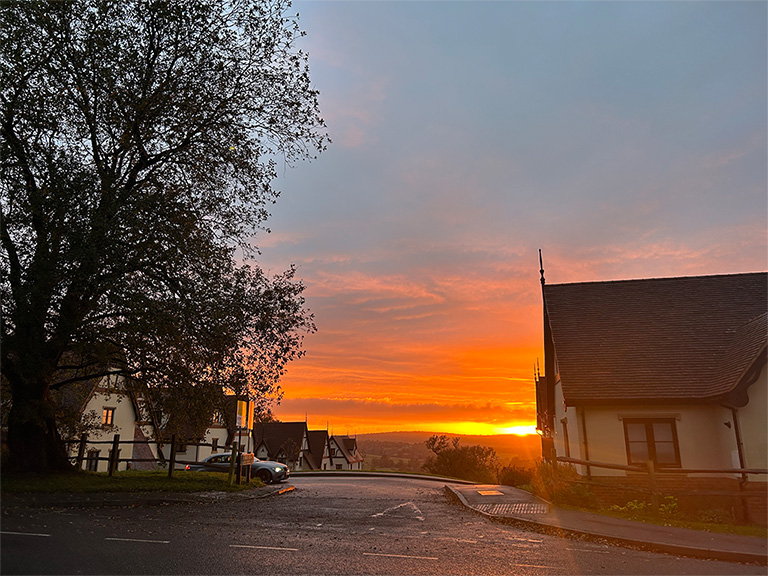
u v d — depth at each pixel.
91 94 16.00
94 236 13.29
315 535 9.98
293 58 18.31
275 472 26.11
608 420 17.92
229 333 15.84
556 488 15.52
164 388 17.02
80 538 8.63
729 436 16.75
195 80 17.20
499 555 8.66
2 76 14.51
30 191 14.40
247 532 10.00
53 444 17.11
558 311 22.81
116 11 15.96
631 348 20.03
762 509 15.55
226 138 17.64
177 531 9.74
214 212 17.27
